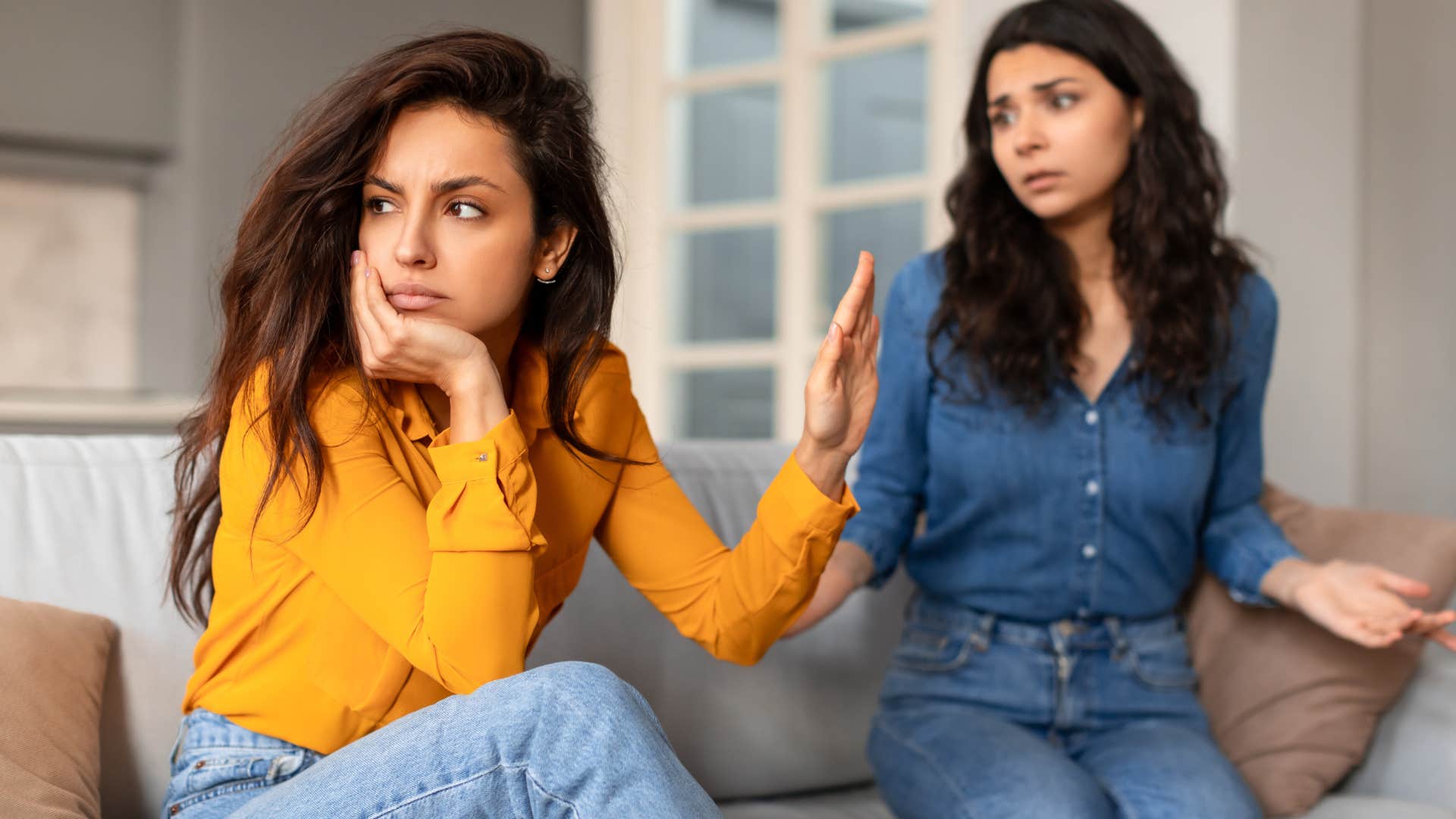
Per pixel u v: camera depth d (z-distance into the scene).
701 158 3.96
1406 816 1.41
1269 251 2.55
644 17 4.07
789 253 3.76
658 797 0.86
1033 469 1.48
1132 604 1.51
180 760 1.07
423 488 1.07
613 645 1.54
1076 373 1.51
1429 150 2.82
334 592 1.01
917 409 1.58
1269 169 2.55
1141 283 1.50
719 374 3.92
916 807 1.38
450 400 1.01
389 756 0.88
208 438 1.08
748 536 1.17
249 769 1.01
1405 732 1.53
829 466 1.12
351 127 1.00
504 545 0.97
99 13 3.93
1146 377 1.49
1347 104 2.69
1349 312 2.70
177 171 4.03
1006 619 1.51
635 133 4.07
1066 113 1.47
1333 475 2.68
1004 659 1.49
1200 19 2.55
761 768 1.61
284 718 1.02
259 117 4.05
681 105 4.01
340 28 4.16
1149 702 1.49
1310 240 2.62
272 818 0.87
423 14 4.30
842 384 1.09
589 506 1.20
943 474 1.54
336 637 1.02
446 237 1.01
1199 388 1.50
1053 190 1.48
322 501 0.99
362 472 1.00
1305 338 2.62
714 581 1.21
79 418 3.66
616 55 4.10
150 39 3.99
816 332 3.71
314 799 0.87
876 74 3.55
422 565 0.98
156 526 1.35
